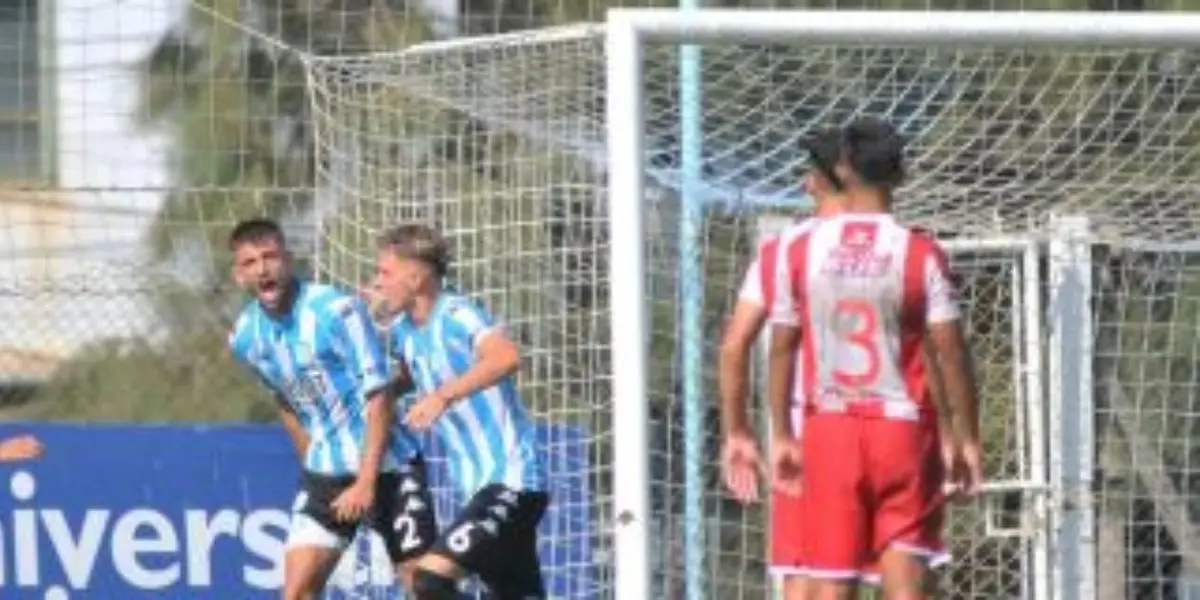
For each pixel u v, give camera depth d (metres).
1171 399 45.44
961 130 43.91
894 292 31.67
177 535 43.38
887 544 31.89
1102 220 44.94
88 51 52.47
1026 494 44.75
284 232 46.94
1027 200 44.69
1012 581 45.19
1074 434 44.44
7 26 54.59
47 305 48.38
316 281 43.81
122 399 48.44
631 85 36.59
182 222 49.16
